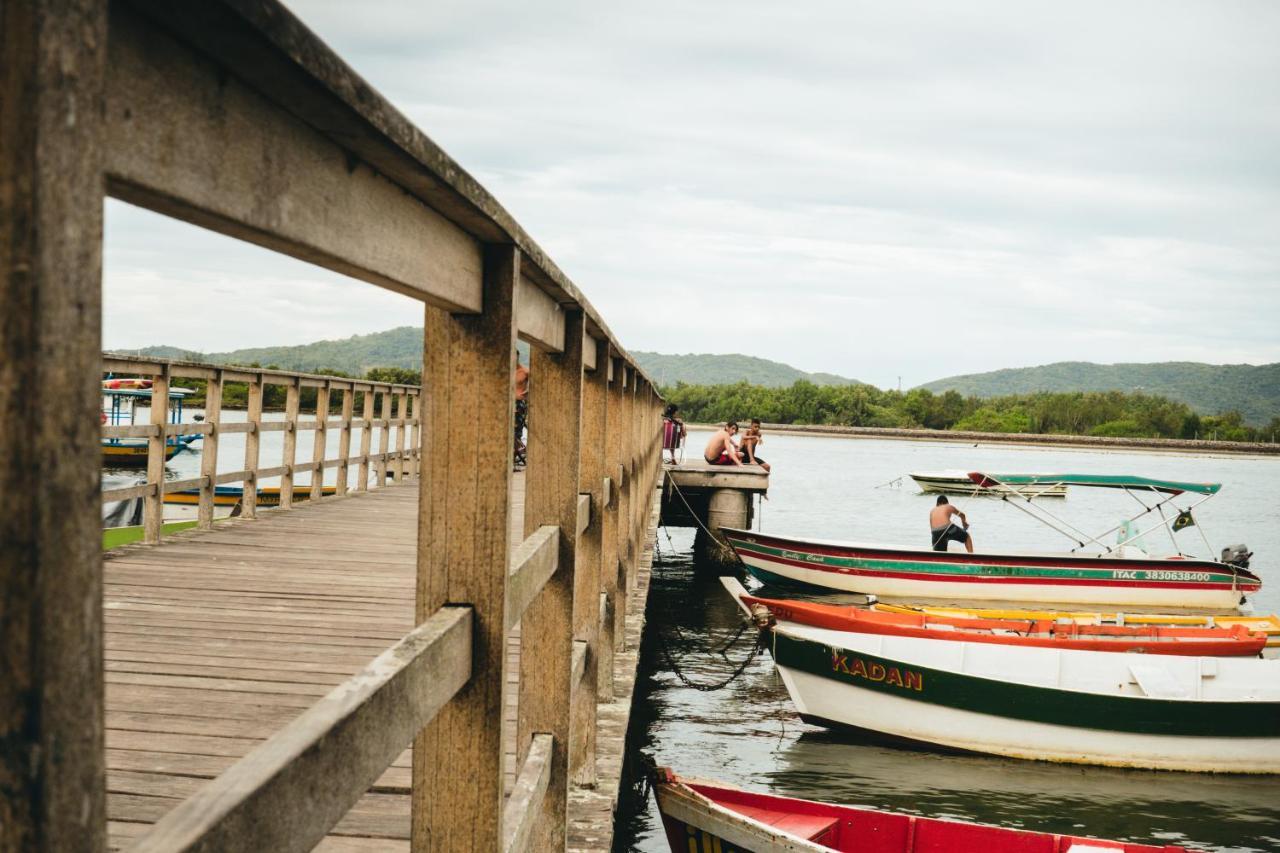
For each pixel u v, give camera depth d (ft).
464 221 5.63
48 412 2.13
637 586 30.83
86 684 2.28
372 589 20.35
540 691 10.21
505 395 6.38
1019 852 21.36
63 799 2.19
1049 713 32.78
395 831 9.96
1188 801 30.58
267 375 31.42
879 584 50.39
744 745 34.04
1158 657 33.04
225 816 3.04
